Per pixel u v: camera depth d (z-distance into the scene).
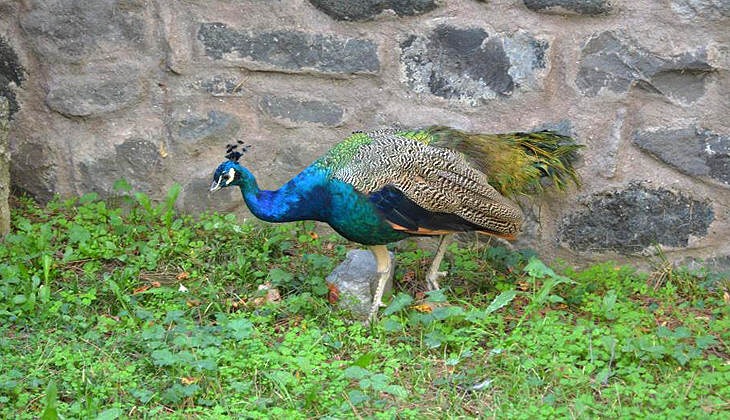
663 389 4.00
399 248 4.82
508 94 4.70
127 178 4.89
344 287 4.42
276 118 4.82
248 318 4.37
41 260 4.52
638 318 4.36
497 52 4.68
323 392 3.98
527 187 4.58
